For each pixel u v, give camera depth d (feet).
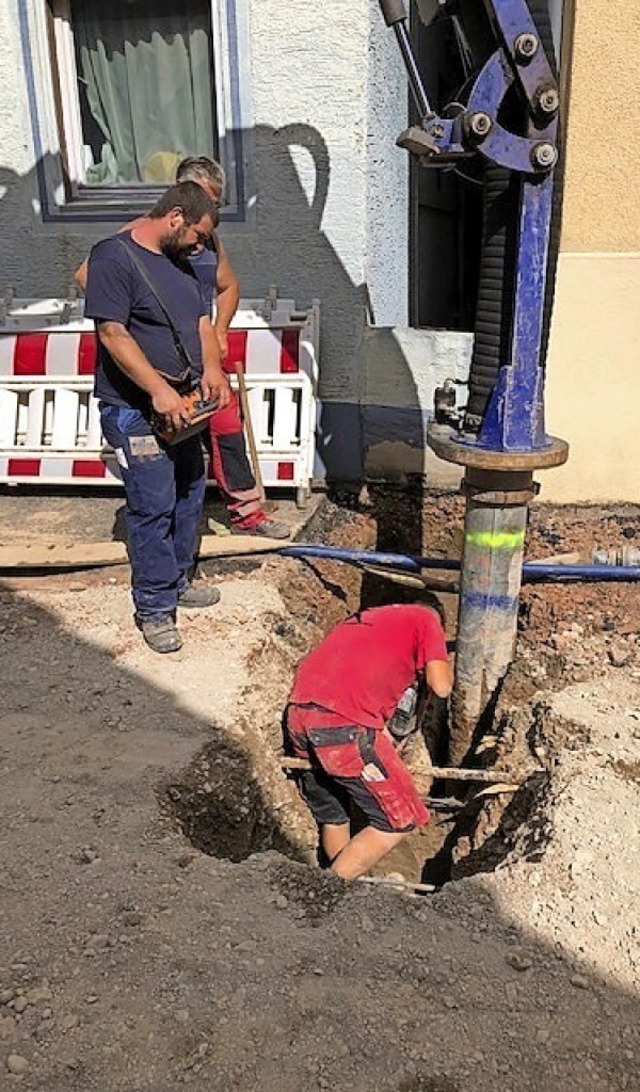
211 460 17.20
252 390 18.95
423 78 21.02
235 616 14.71
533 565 16.47
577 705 12.93
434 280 24.66
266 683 13.56
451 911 9.20
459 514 19.61
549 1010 8.10
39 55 18.71
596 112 16.56
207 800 11.16
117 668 13.39
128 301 12.20
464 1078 7.45
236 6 17.79
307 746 12.12
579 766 11.55
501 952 8.71
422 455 19.67
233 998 8.06
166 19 18.76
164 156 19.83
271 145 18.53
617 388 18.12
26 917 8.91
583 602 16.11
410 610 12.10
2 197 19.77
